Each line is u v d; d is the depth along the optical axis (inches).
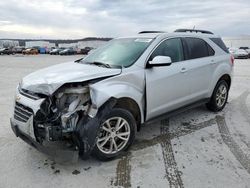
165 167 139.6
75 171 136.1
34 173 134.3
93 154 140.2
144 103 159.9
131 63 157.5
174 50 183.0
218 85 223.3
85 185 124.1
